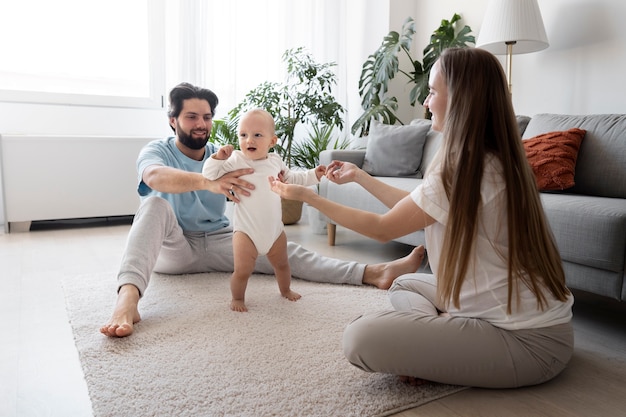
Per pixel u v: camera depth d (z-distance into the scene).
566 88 3.19
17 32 3.86
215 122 3.94
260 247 1.78
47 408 1.15
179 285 2.11
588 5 3.03
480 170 1.12
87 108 4.11
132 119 4.27
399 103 4.53
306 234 3.61
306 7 4.46
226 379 1.27
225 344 1.50
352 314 1.79
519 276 1.15
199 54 4.11
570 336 1.24
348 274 2.19
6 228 3.49
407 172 3.20
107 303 1.88
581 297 2.16
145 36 4.25
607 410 1.17
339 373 1.33
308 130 4.44
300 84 4.42
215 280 2.19
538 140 2.36
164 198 2.10
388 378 1.30
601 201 1.84
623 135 2.22
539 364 1.20
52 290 2.10
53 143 3.59
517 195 1.12
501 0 2.97
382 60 4.08
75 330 1.60
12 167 3.49
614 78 2.92
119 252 2.87
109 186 3.80
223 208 2.32
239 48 4.32
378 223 1.26
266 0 4.36
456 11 4.07
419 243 2.49
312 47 4.50
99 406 1.13
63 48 4.01
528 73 3.44
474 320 1.22
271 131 1.77
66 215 3.68
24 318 1.76
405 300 1.56
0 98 3.80
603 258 1.62
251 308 1.83
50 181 3.61
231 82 4.25
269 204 1.76
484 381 1.21
